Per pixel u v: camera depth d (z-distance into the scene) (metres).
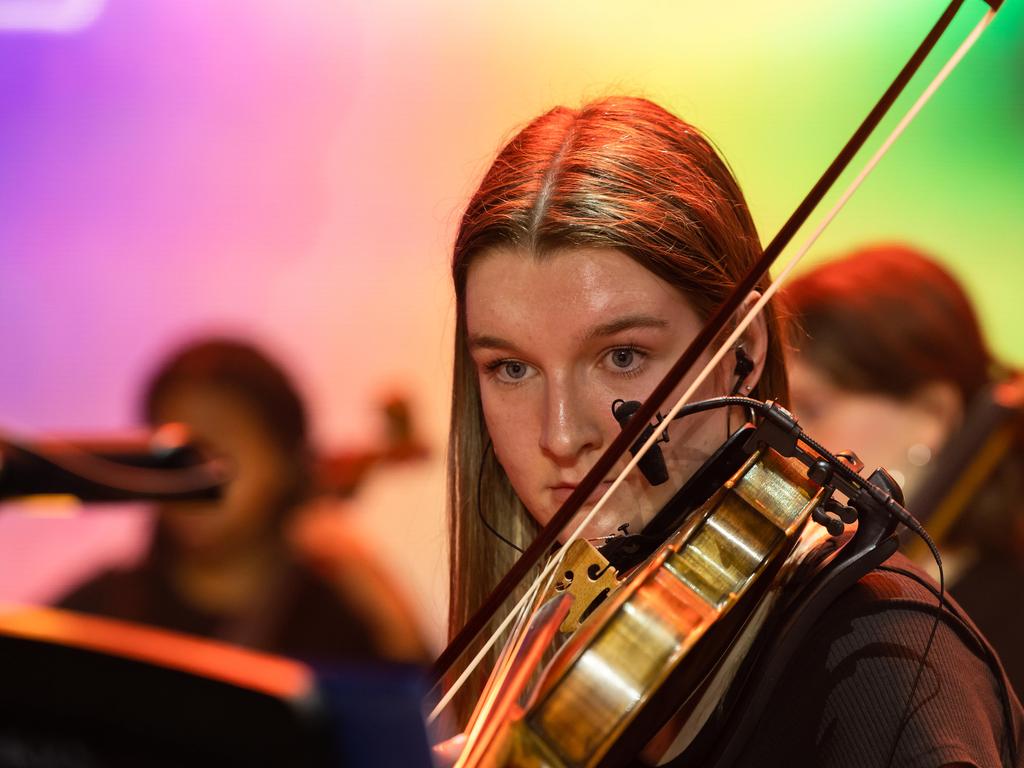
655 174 4.63
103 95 23.39
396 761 2.29
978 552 8.54
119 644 2.29
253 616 10.38
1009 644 8.42
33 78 23.27
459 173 23.48
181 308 23.27
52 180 23.39
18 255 23.27
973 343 8.88
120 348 23.12
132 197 23.42
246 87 23.50
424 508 17.91
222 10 23.20
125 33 23.33
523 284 4.53
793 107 23.05
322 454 12.89
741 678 4.01
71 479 2.68
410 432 13.79
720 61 22.89
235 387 10.43
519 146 4.86
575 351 4.53
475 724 3.89
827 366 8.98
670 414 4.15
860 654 3.76
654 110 4.98
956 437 8.70
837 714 3.73
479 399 5.60
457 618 5.79
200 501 2.81
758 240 5.14
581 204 4.45
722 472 4.36
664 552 3.92
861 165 22.50
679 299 4.54
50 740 2.29
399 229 23.41
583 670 3.64
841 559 3.82
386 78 23.27
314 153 23.47
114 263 23.33
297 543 10.50
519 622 4.52
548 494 4.79
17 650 2.27
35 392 22.89
